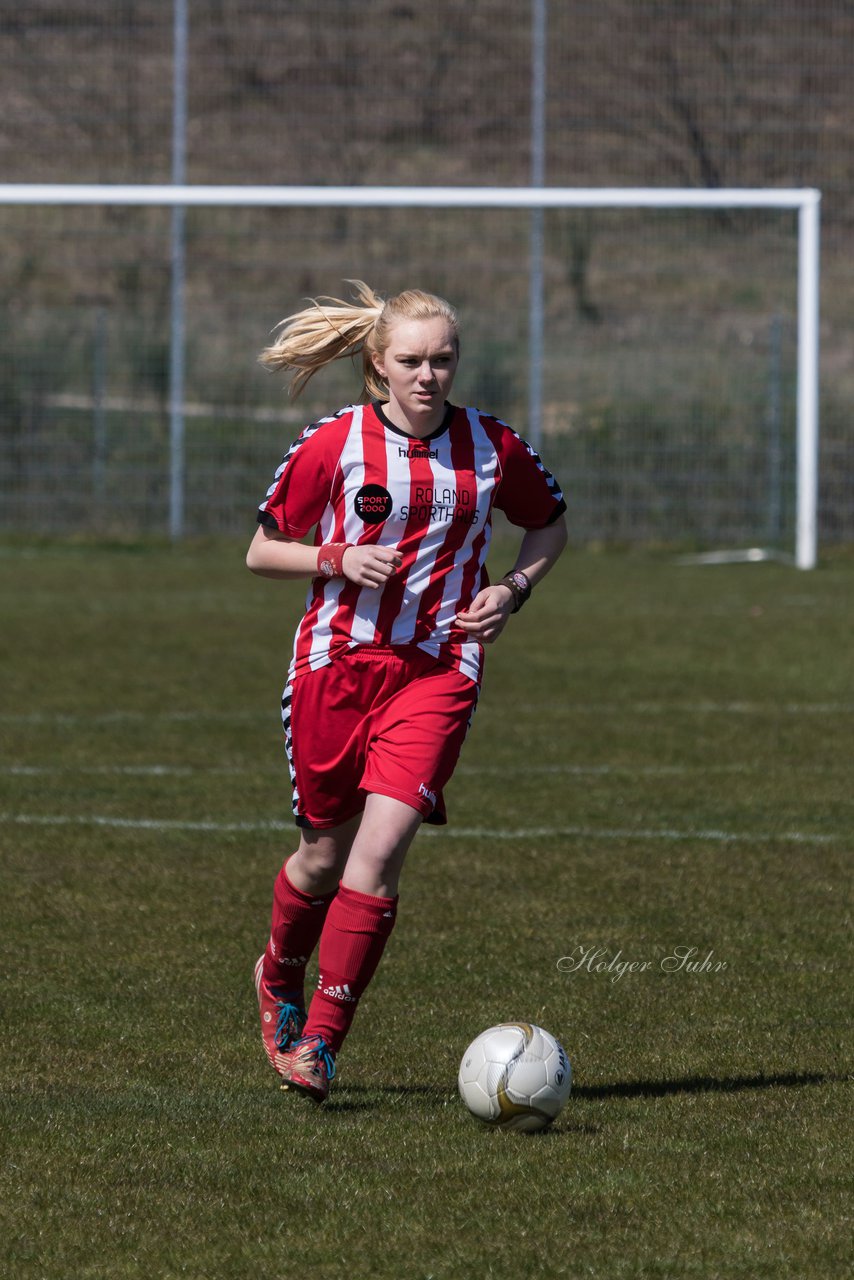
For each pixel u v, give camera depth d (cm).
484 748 3488
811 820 2875
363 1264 1220
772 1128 1508
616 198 6850
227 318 8756
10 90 8775
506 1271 1208
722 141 8506
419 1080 1661
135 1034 1794
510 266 8519
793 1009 1889
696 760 3375
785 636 5119
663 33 8525
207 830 2780
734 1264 1219
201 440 7769
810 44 8394
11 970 2027
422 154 8881
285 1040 1688
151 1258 1233
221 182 8944
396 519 1603
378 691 1609
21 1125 1510
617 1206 1325
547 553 1688
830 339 8544
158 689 4138
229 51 8775
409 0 8762
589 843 2705
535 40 7719
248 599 5900
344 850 1664
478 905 2341
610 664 4591
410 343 1577
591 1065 1700
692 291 8662
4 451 7769
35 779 3147
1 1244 1257
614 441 7700
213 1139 1482
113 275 9325
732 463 7706
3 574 6519
